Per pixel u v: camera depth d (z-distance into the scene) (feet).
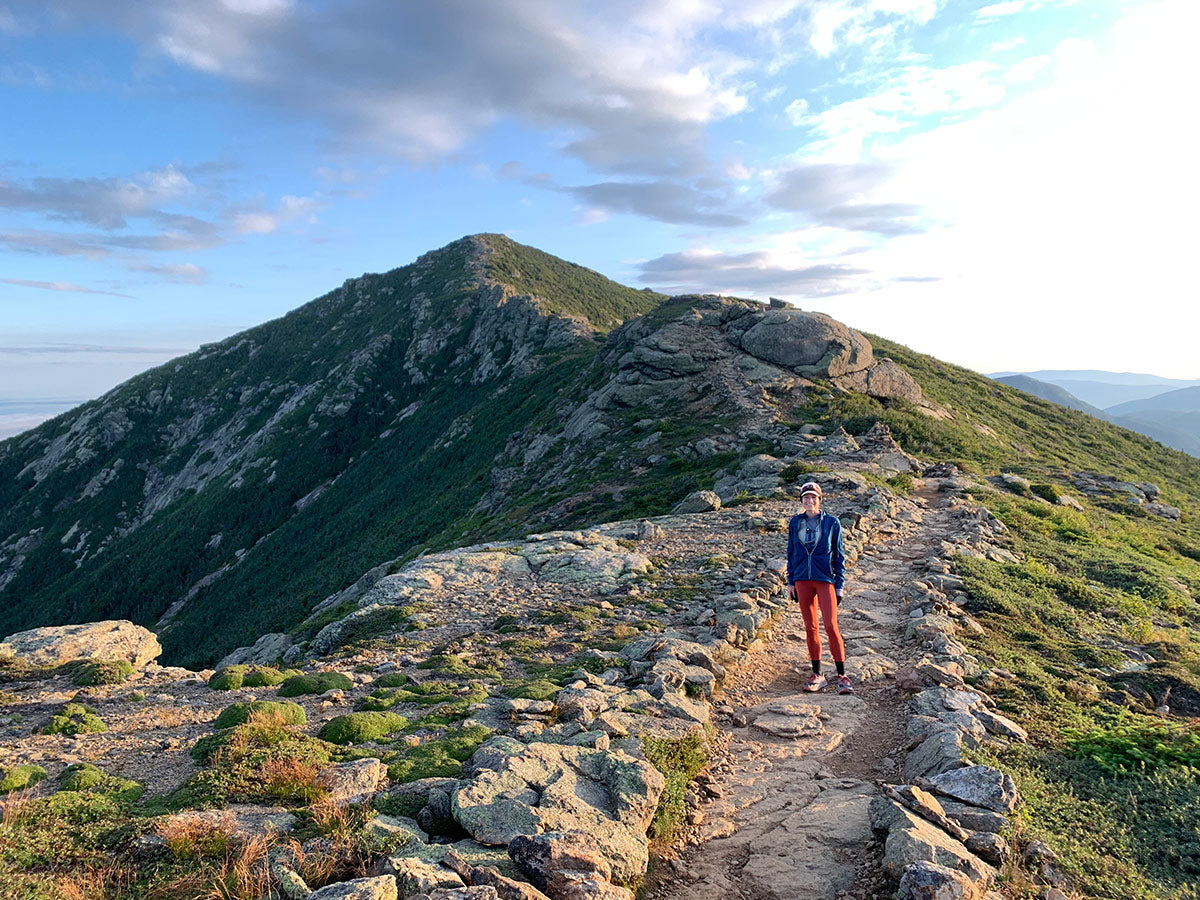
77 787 19.08
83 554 481.46
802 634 38.73
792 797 20.85
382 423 472.03
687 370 187.83
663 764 20.80
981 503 87.40
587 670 31.65
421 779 19.07
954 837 16.74
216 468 510.58
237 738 21.68
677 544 62.95
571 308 564.30
